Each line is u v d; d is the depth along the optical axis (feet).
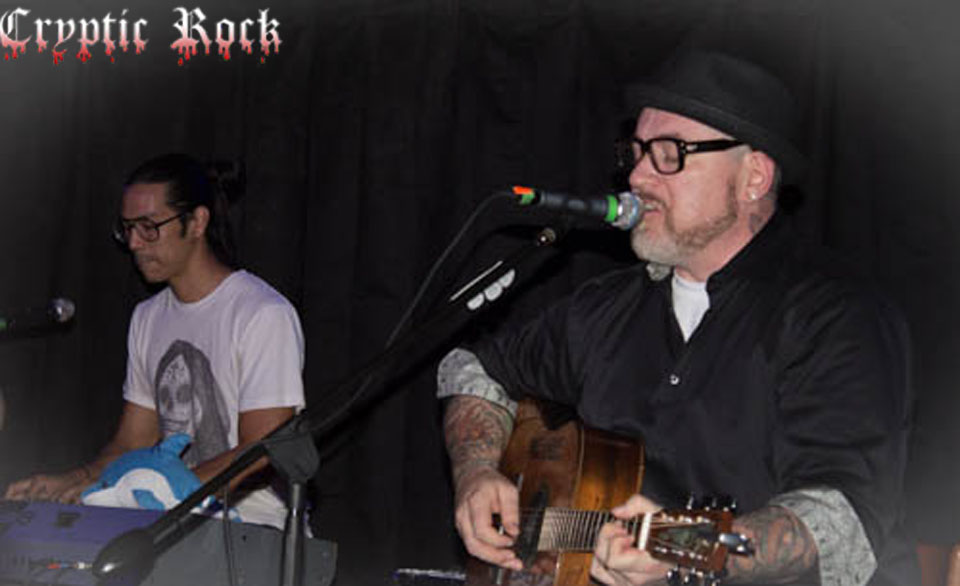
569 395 8.92
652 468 8.04
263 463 10.94
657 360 8.27
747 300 7.80
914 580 7.48
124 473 9.30
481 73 13.20
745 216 7.84
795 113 7.89
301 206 14.06
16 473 14.55
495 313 12.69
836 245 11.50
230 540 7.63
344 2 13.83
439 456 13.14
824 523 6.80
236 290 11.79
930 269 11.08
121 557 6.39
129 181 11.86
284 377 11.46
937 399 10.94
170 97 14.39
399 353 7.07
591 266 12.42
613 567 6.82
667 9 12.46
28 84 14.61
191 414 11.75
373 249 13.48
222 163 12.65
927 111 11.14
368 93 13.64
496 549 8.43
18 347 14.62
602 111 12.69
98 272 14.55
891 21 11.32
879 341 7.27
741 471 7.68
